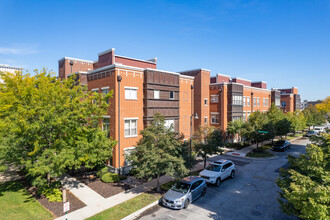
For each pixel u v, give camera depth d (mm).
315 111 57344
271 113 39438
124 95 21172
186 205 14117
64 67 30703
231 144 34531
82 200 14867
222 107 34875
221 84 34969
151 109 23078
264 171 22391
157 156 14844
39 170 12555
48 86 15297
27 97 14305
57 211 13148
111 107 21266
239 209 13859
